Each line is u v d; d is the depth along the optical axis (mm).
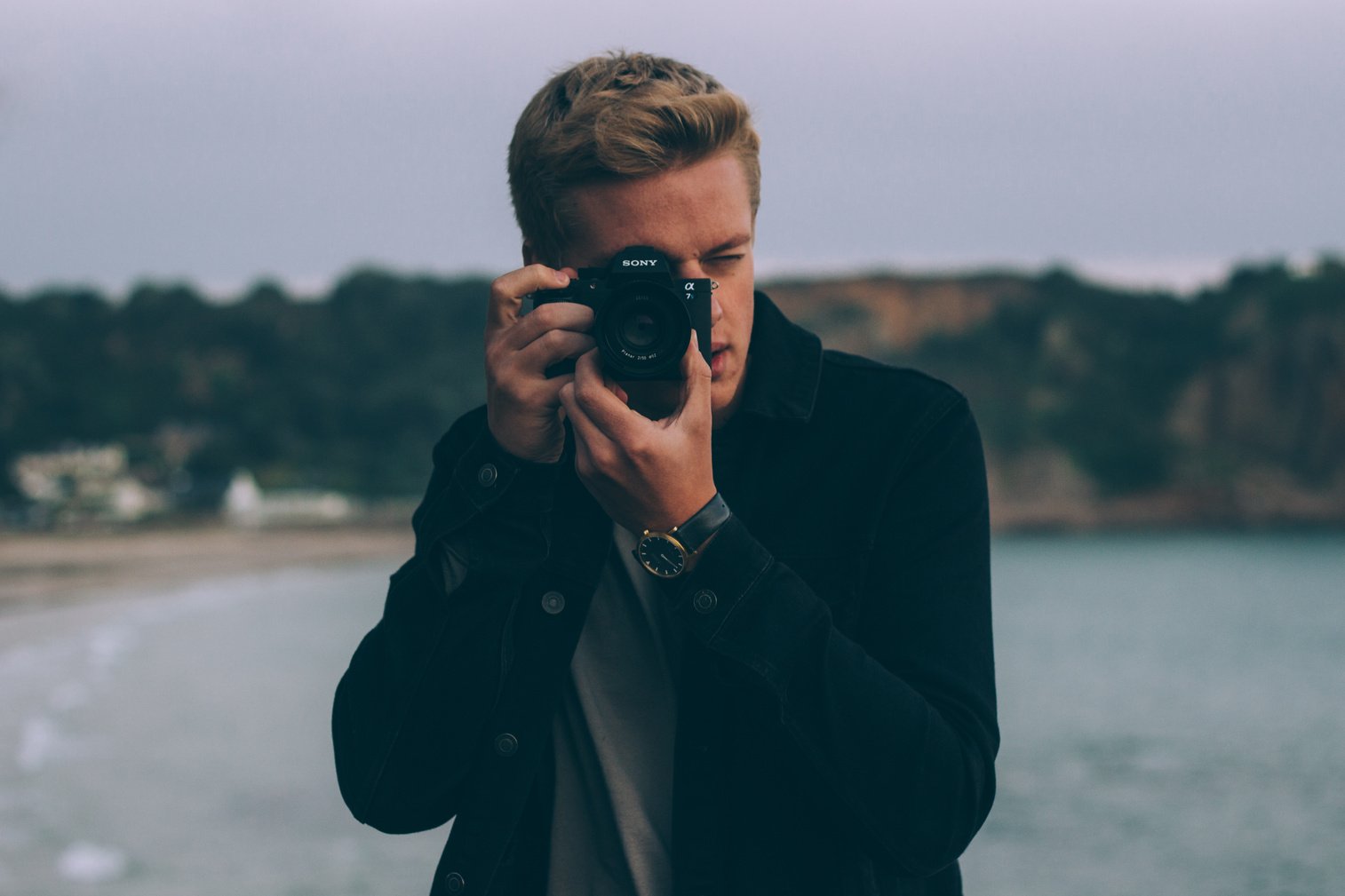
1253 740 26766
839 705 1120
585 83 1244
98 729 23875
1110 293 185875
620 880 1269
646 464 1108
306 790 17641
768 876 1191
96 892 11922
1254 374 168000
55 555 100188
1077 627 53094
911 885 1297
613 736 1280
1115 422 170750
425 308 174125
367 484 144375
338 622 51469
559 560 1285
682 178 1174
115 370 163625
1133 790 21172
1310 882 15164
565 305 1159
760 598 1140
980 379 175625
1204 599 68438
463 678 1255
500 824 1243
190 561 96500
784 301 188125
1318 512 161125
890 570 1253
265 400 157500
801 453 1297
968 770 1152
